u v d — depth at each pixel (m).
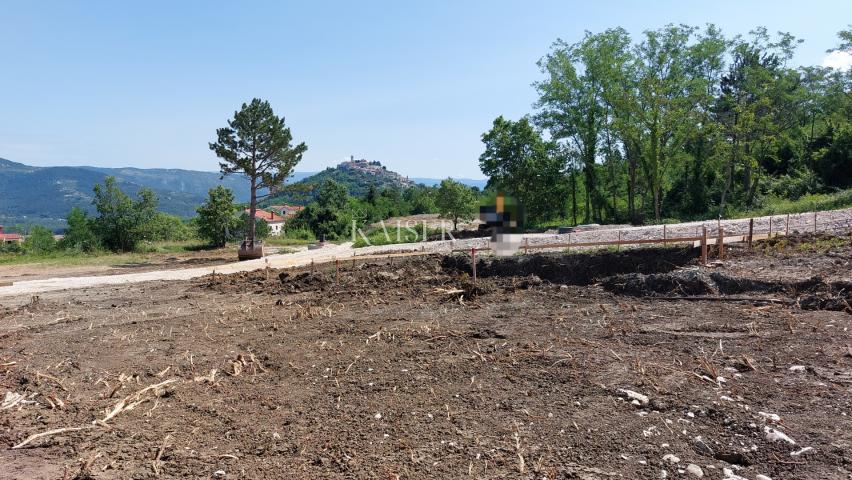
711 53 28.89
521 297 9.05
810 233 10.61
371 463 3.50
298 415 4.46
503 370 5.26
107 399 5.13
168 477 3.45
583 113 31.88
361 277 12.30
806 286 7.13
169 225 43.75
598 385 4.64
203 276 16.34
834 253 8.66
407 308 8.95
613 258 10.31
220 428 4.28
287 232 49.50
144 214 34.88
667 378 4.69
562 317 7.31
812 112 34.00
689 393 4.31
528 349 5.86
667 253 10.08
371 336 7.02
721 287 7.77
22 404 5.06
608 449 3.51
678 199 35.91
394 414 4.33
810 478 2.99
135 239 34.38
